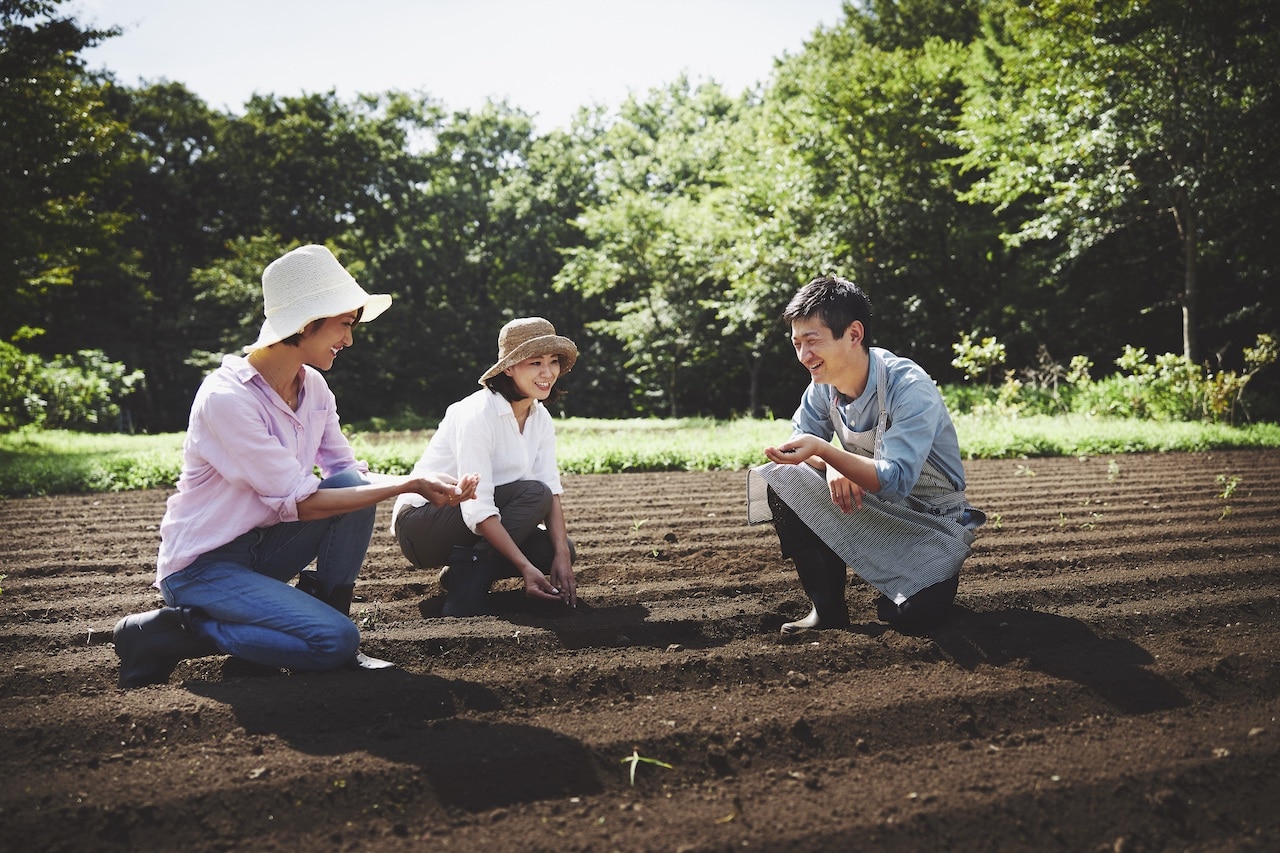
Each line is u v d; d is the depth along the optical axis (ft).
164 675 8.75
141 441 47.37
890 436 9.35
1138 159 48.91
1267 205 49.65
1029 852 5.53
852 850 5.54
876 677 8.40
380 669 8.78
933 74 63.77
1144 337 64.34
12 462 33.09
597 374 102.94
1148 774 6.40
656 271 83.10
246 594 8.43
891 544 9.82
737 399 96.17
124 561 14.49
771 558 14.01
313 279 8.52
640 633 10.03
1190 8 45.52
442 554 11.64
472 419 10.87
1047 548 14.26
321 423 9.47
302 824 5.88
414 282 113.70
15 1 46.26
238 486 8.54
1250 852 5.51
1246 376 42.11
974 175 66.54
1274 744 6.83
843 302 9.39
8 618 10.86
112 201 97.66
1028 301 65.62
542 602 11.03
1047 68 50.78
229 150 102.53
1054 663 8.61
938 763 6.67
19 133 46.37
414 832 5.80
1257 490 20.97
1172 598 10.87
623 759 6.74
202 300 97.45
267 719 7.50
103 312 98.32
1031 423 39.96
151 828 5.80
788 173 67.92
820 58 79.10
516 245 109.81
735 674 8.60
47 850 5.53
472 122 117.19
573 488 24.09
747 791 6.31
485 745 6.93
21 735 7.14
